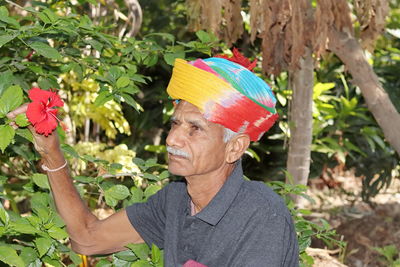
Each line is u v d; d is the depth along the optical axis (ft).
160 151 15.40
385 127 12.44
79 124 14.90
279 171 16.88
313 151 17.34
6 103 5.64
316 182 22.40
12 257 5.39
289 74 12.78
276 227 5.26
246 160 16.97
